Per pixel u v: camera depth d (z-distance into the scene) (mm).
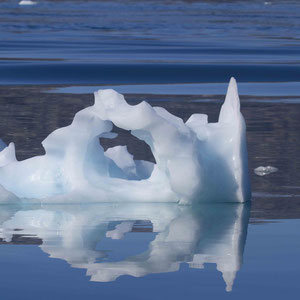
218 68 87438
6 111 50656
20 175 25812
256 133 42969
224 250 19219
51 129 43188
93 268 17469
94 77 76750
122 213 24031
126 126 24328
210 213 24016
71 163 25609
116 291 15773
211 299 15250
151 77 77812
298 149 37438
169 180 25203
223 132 25844
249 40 157750
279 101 59125
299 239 20422
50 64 88938
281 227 21984
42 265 17719
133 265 17781
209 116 51531
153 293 15641
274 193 27406
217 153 25594
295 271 17156
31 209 24469
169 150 24391
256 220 22984
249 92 65625
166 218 23266
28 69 82562
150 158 34031
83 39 154875
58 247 19531
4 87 66312
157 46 131750
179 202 25438
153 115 23984
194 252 19047
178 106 56188
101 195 25516
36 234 21031
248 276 16828
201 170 24781
